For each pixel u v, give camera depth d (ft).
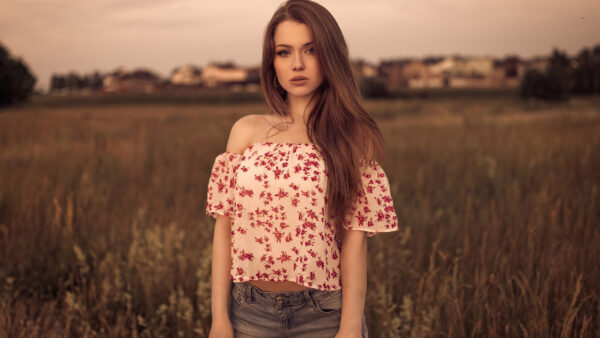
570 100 130.72
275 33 5.76
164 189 20.42
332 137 5.57
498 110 96.73
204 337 9.52
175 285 11.35
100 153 27.99
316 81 5.72
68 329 9.41
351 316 5.45
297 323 5.52
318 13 5.64
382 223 5.62
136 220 14.58
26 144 31.68
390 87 200.44
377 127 5.80
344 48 5.77
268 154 5.57
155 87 331.16
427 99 186.70
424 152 29.01
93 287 10.55
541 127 39.45
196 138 41.11
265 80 6.05
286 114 6.01
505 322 8.96
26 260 12.59
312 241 5.36
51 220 14.64
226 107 148.15
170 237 12.04
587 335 8.72
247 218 5.49
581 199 14.98
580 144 24.82
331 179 5.47
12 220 14.17
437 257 12.22
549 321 9.04
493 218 13.75
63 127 48.93
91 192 17.70
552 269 9.84
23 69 172.14
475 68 339.36
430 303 9.32
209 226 14.32
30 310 10.57
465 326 9.05
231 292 5.92
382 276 10.72
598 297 9.26
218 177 5.88
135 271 11.62
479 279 10.07
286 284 5.54
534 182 19.03
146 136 42.37
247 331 5.57
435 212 15.92
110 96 206.59
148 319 10.14
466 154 27.63
